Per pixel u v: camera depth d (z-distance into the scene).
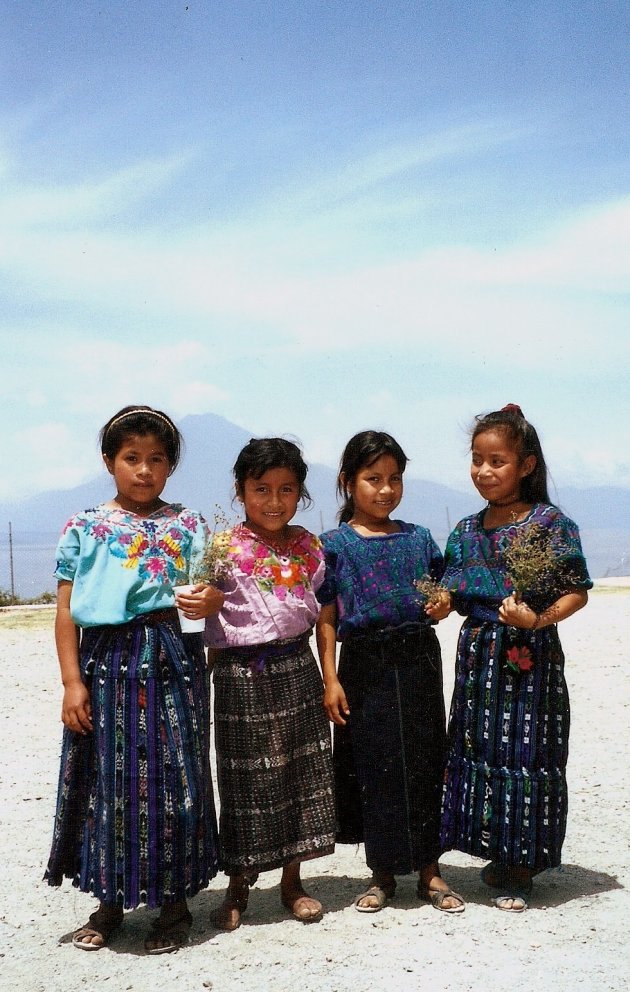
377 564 4.36
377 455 4.43
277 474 4.20
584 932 3.93
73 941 4.05
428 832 4.28
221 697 4.23
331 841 4.27
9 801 6.35
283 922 4.19
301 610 4.25
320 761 4.30
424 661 4.38
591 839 5.20
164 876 3.85
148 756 3.87
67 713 3.94
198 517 4.25
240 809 4.16
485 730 4.27
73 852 3.98
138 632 3.98
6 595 27.02
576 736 7.66
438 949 3.80
